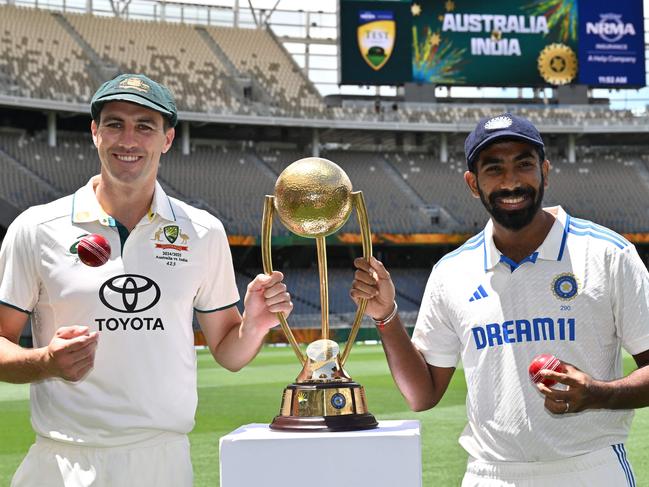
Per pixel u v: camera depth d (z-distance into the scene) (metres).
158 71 28.34
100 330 2.47
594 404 2.07
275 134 29.64
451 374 2.68
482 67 26.97
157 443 2.51
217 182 27.42
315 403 2.12
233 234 24.42
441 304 2.59
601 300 2.36
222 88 28.69
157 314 2.52
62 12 28.88
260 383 12.39
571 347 2.36
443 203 28.41
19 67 25.78
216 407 9.55
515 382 2.39
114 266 2.51
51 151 25.97
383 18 26.53
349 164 29.89
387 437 1.95
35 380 2.27
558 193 29.02
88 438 2.46
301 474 1.96
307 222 2.23
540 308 2.39
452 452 6.43
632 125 28.98
